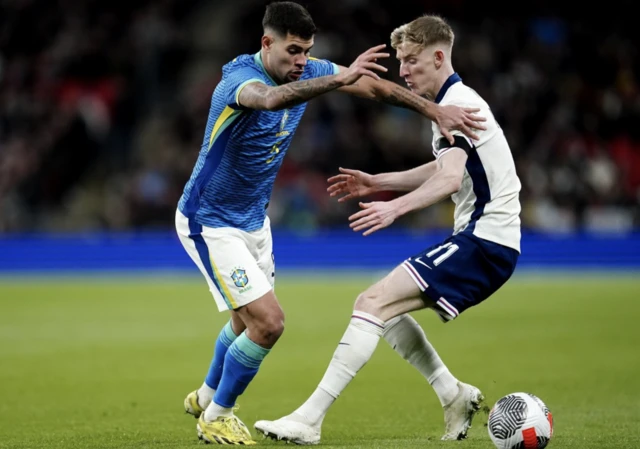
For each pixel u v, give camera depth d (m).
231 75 17.86
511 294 52.38
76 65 77.56
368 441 18.30
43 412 22.75
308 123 73.06
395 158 71.50
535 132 75.12
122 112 75.75
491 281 18.11
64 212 71.25
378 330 17.69
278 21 17.88
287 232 67.94
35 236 68.38
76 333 39.16
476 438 18.80
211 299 51.62
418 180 19.91
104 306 48.66
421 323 40.84
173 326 41.25
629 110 78.88
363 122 73.81
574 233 68.06
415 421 21.23
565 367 29.36
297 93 16.47
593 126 77.25
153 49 78.50
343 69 19.80
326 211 69.12
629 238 68.00
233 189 18.58
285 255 67.88
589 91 79.19
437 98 18.56
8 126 74.50
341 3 76.94
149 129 76.62
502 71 78.56
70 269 68.06
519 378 27.34
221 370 19.84
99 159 74.56
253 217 19.12
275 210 68.56
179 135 74.25
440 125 17.72
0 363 31.45
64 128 72.94
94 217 71.25
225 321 42.94
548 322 40.88
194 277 64.81
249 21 79.25
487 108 18.22
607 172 73.12
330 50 75.12
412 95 17.72
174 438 19.09
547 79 78.44
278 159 18.95
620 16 84.38
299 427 17.42
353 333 17.62
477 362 30.44
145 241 67.88
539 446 15.82
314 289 56.19
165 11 81.94
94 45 78.25
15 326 41.47
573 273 66.56
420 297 17.86
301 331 39.00
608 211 70.94
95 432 19.92
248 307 18.12
